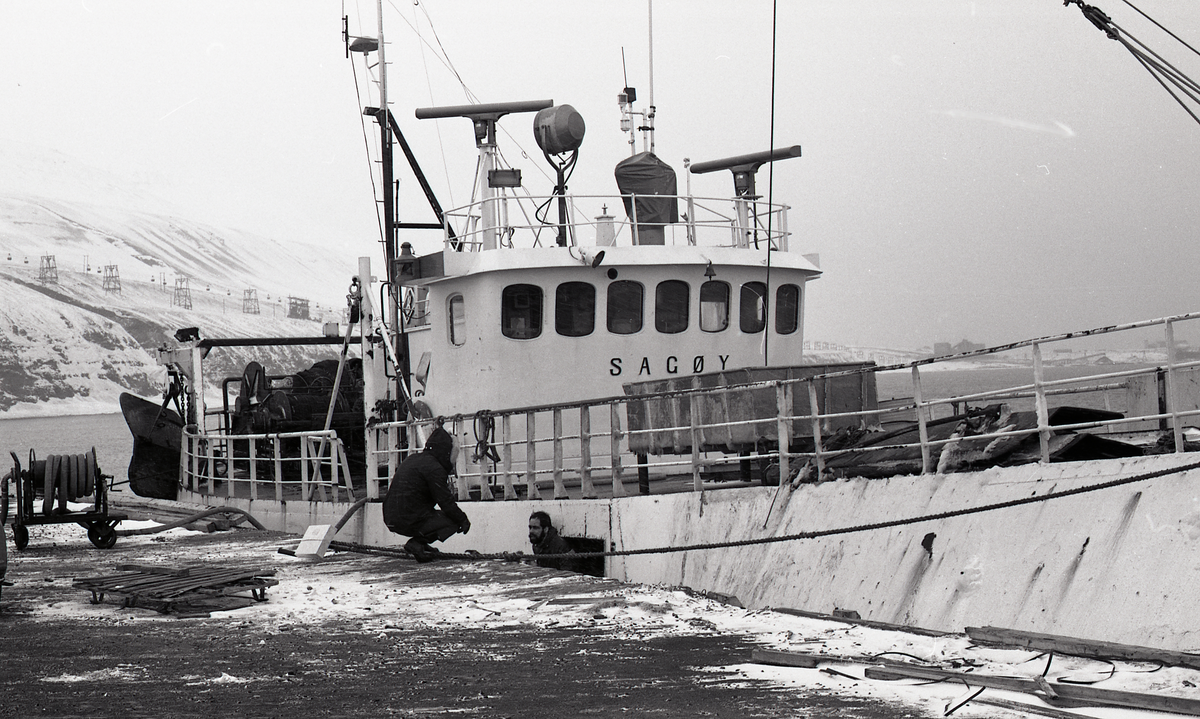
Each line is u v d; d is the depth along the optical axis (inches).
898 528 376.5
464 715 251.6
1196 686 238.7
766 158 692.7
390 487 538.0
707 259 634.8
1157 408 470.0
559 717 246.7
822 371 485.4
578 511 513.3
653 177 670.5
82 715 257.9
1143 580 299.6
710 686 270.1
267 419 856.3
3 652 341.1
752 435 471.2
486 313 627.2
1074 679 252.2
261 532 678.5
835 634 318.7
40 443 5236.2
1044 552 329.4
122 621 395.9
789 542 417.7
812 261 699.4
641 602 385.7
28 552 633.0
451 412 668.1
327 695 275.0
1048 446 342.3
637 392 526.3
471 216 666.2
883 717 231.9
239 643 348.8
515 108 657.0
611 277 627.8
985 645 290.2
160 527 701.9
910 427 428.8
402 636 353.1
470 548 571.2
